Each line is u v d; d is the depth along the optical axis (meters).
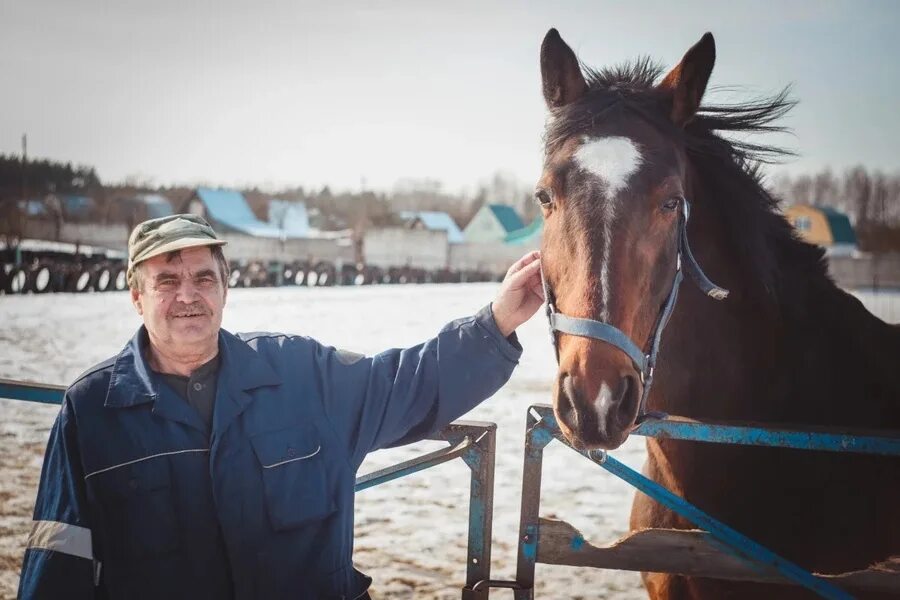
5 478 5.42
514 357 2.15
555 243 1.95
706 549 2.17
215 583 1.84
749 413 2.38
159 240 1.86
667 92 2.23
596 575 4.29
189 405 1.89
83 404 1.87
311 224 75.75
